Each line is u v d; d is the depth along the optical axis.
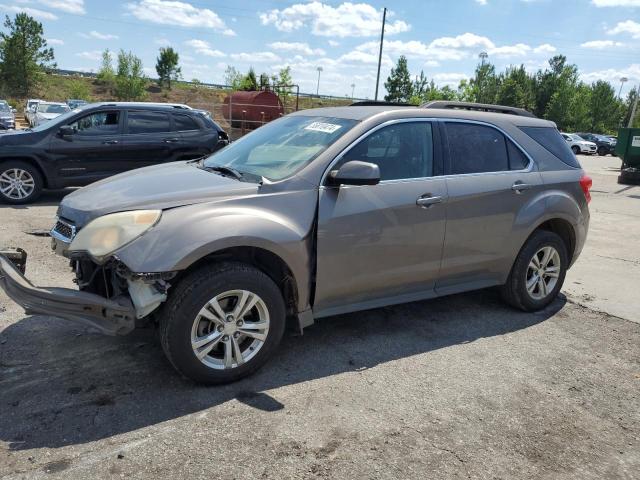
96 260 3.21
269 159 4.07
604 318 5.07
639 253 7.78
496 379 3.78
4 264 3.32
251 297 3.45
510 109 5.23
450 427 3.17
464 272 4.56
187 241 3.19
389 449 2.93
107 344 3.95
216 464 2.73
